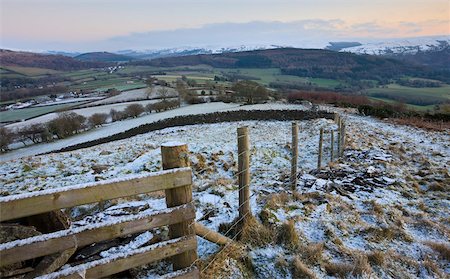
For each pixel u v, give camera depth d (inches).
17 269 125.1
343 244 205.6
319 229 219.6
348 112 1429.6
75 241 104.7
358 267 176.1
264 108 1566.2
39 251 98.3
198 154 472.1
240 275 165.6
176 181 126.9
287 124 1159.6
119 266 116.1
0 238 123.8
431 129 934.4
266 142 719.7
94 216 203.2
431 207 293.4
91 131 1648.6
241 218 197.3
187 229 135.3
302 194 280.4
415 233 235.0
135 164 434.0
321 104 1727.4
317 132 829.8
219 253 173.3
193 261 140.8
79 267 107.4
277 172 410.6
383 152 503.2
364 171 389.4
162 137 1056.8
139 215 119.2
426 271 184.4
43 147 1434.5
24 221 140.8
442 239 227.5
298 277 168.7
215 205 248.2
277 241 194.2
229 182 332.8
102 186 107.4
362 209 269.1
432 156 529.3
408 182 359.3
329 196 278.5
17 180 405.1
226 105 1909.4
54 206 98.4
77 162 507.2
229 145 630.5
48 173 437.7
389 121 1124.5
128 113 1884.8
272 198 251.8
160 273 155.4
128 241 167.9
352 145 558.6
